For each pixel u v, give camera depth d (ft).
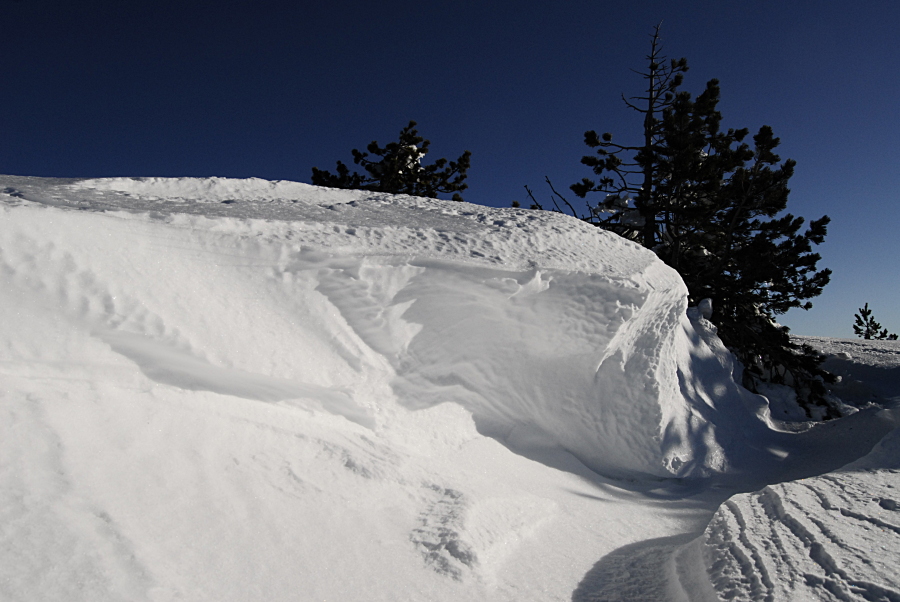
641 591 8.36
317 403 11.63
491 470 13.39
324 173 71.72
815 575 7.06
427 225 18.74
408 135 72.69
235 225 13.60
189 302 11.19
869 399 39.17
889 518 9.00
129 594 6.02
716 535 9.34
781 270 41.11
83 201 13.17
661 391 17.57
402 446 12.35
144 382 9.27
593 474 15.94
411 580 7.78
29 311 8.96
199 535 7.27
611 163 51.85
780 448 22.58
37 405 7.73
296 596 6.91
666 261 46.24
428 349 14.73
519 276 15.85
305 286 13.55
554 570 9.07
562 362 16.53
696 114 48.80
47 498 6.64
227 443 9.14
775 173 43.21
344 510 9.00
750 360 41.19
